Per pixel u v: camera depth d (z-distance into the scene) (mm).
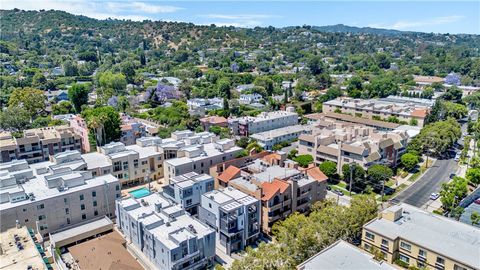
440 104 172625
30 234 66438
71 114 186250
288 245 62906
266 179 86938
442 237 63469
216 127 155125
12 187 80250
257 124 158625
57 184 83375
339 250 56656
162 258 66000
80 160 98562
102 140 130625
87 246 71688
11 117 147625
